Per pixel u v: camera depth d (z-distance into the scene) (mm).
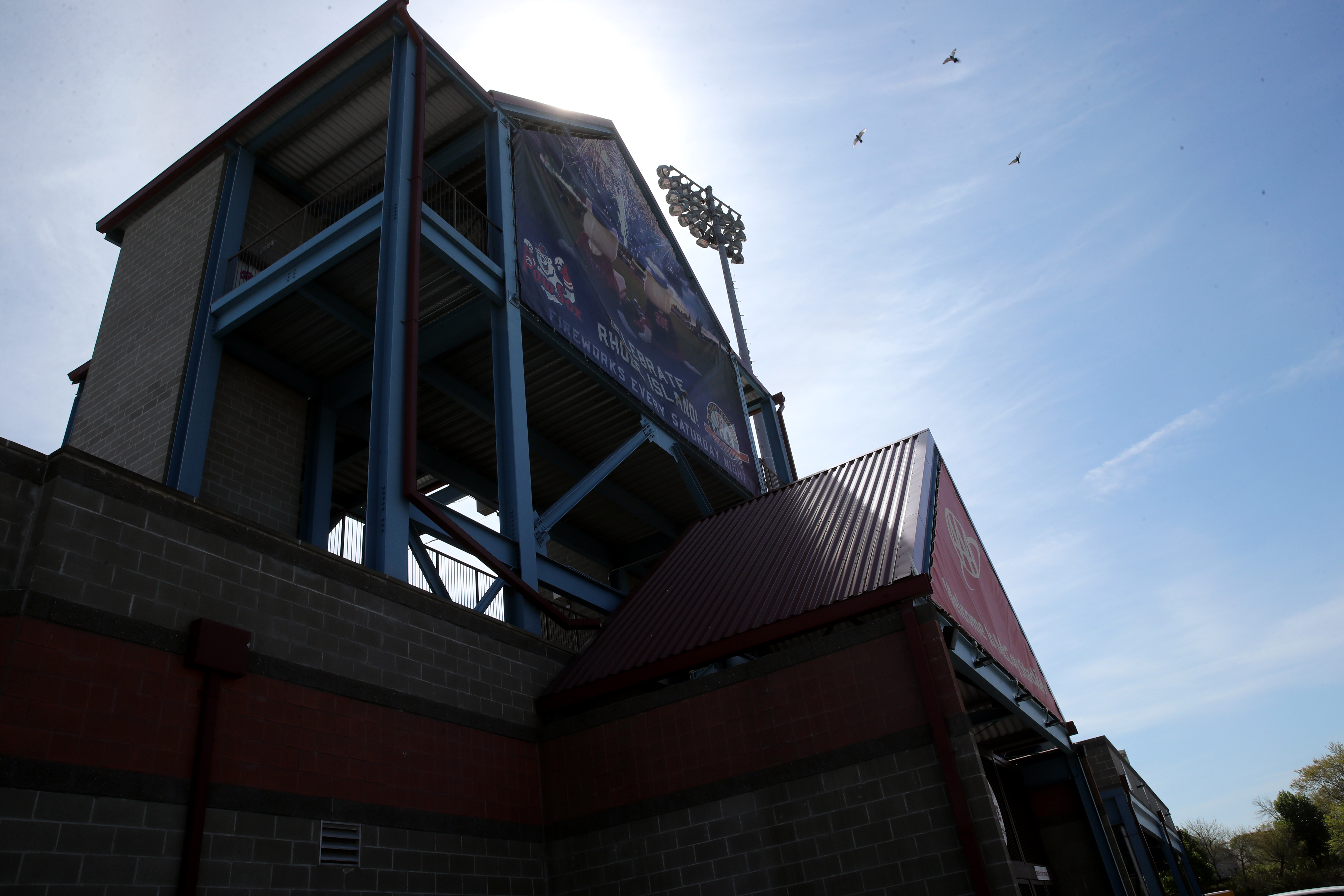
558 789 11672
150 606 7770
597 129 21906
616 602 16125
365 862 8883
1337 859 54219
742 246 37938
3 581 6910
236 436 15820
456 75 16859
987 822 9047
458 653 11344
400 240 13766
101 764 6918
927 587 10312
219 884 7453
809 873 9773
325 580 9758
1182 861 27781
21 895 6098
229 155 17359
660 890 10484
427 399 18422
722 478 22922
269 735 8438
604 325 19062
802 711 10523
